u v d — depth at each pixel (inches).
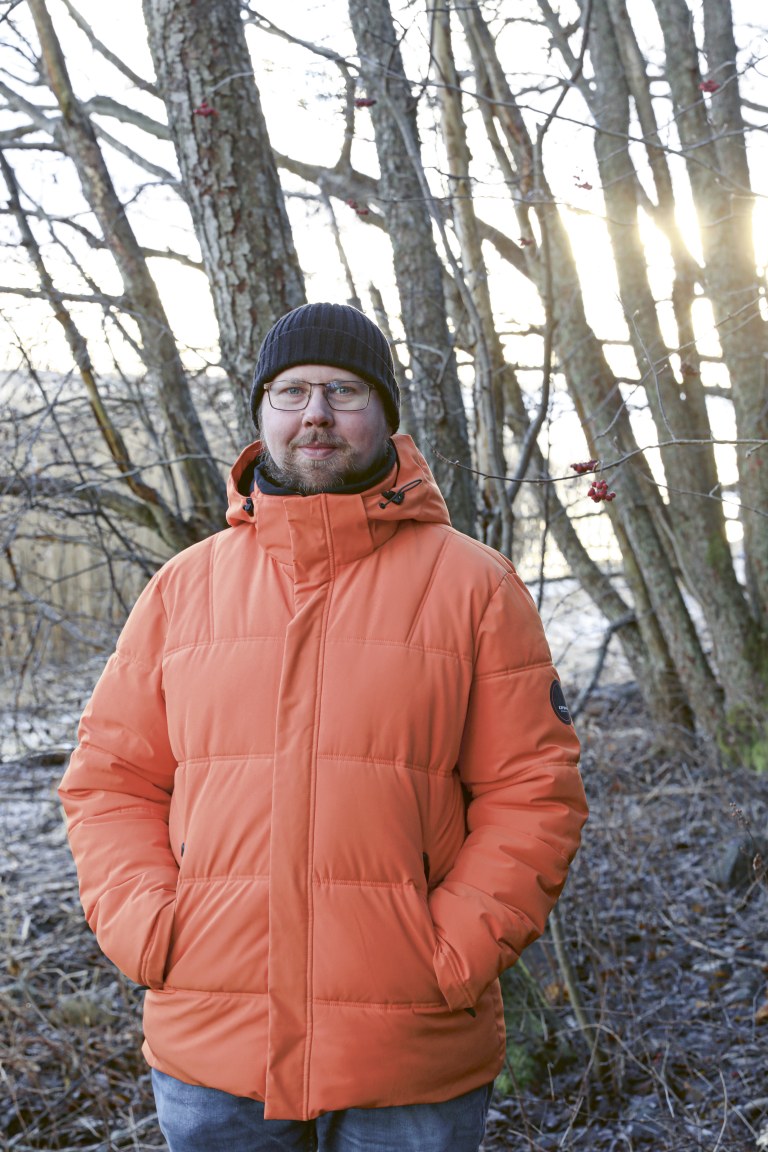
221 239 117.0
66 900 184.2
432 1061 61.8
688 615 237.6
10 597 177.8
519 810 66.4
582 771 199.8
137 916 64.6
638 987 138.5
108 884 67.0
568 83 109.9
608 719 262.2
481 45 135.9
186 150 116.6
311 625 66.0
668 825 198.2
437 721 65.2
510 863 64.5
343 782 62.6
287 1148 64.4
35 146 151.2
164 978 64.0
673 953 150.4
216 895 63.2
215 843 63.7
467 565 68.9
